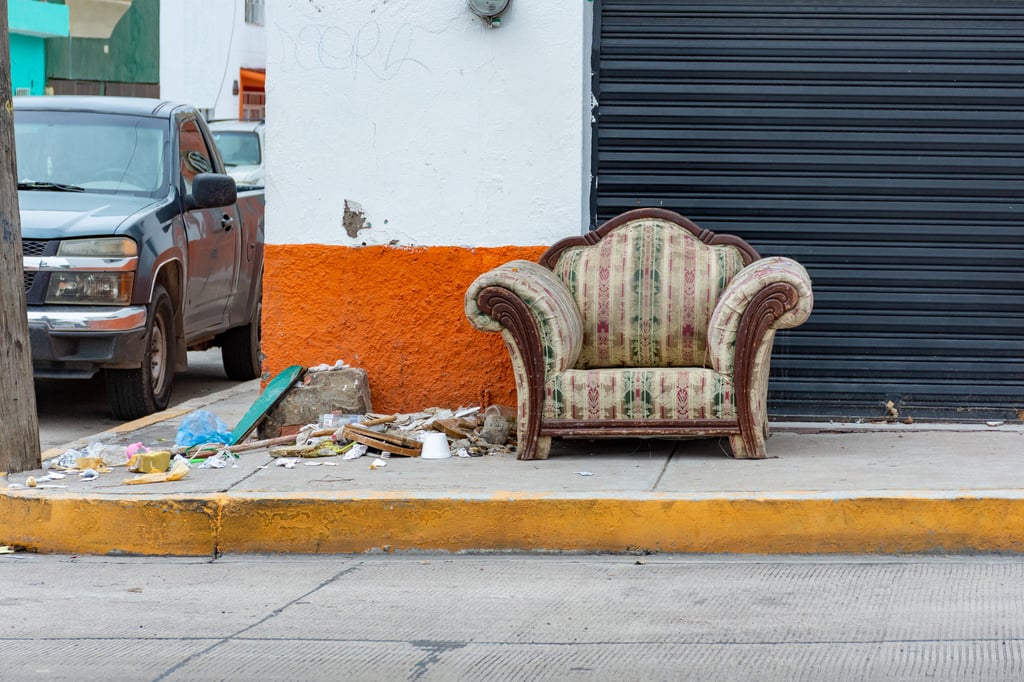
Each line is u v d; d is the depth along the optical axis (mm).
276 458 7277
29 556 6234
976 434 7855
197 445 7656
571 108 7996
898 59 8078
